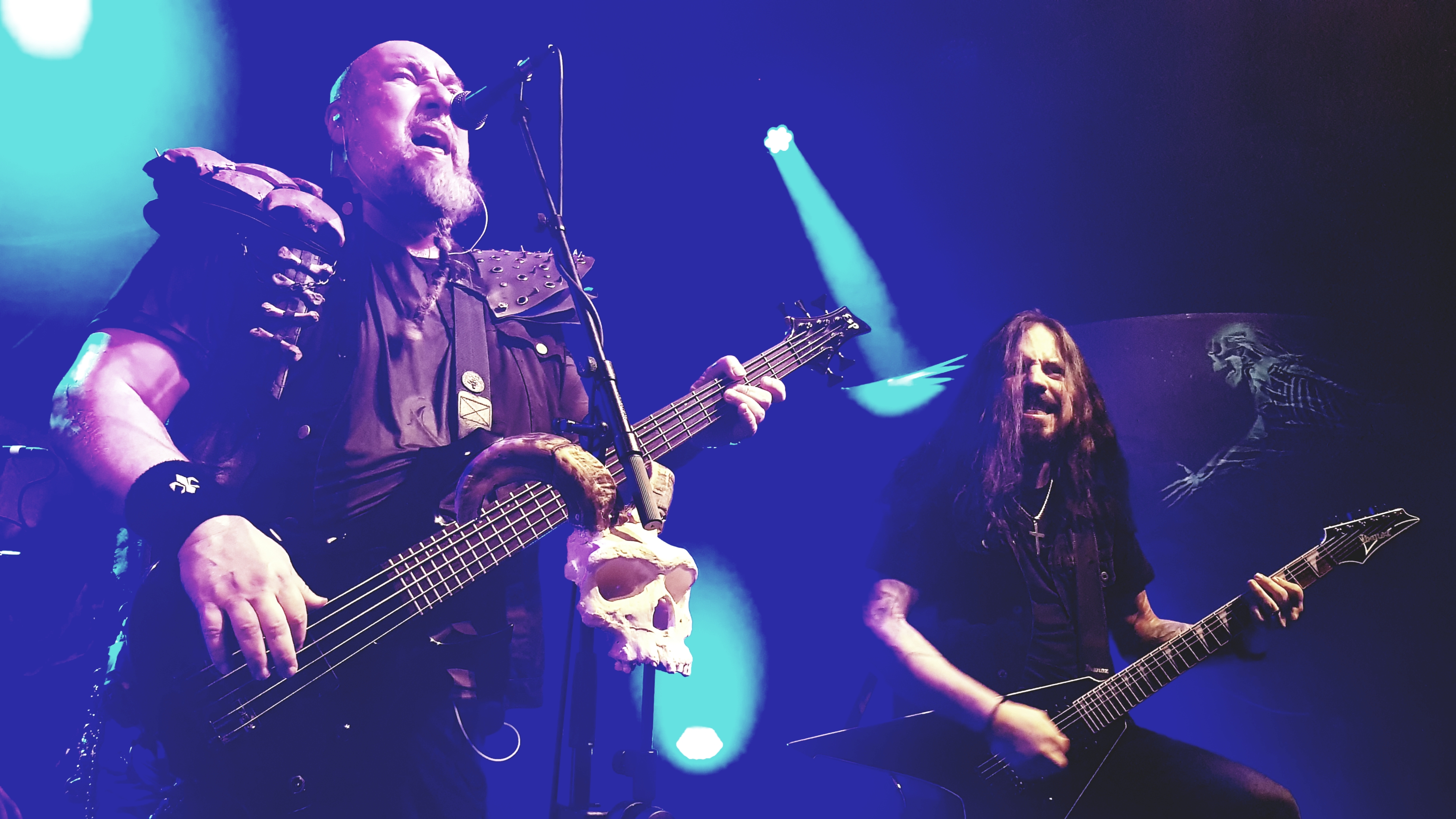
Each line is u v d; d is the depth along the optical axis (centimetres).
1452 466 475
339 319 246
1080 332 510
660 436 254
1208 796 287
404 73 274
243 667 204
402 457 238
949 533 327
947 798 298
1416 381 488
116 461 212
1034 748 288
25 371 394
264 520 227
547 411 265
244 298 238
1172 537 468
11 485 315
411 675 220
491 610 232
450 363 253
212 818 204
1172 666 314
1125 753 301
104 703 211
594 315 239
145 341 230
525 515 231
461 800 223
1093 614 321
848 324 282
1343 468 471
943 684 297
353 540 227
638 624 208
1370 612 466
